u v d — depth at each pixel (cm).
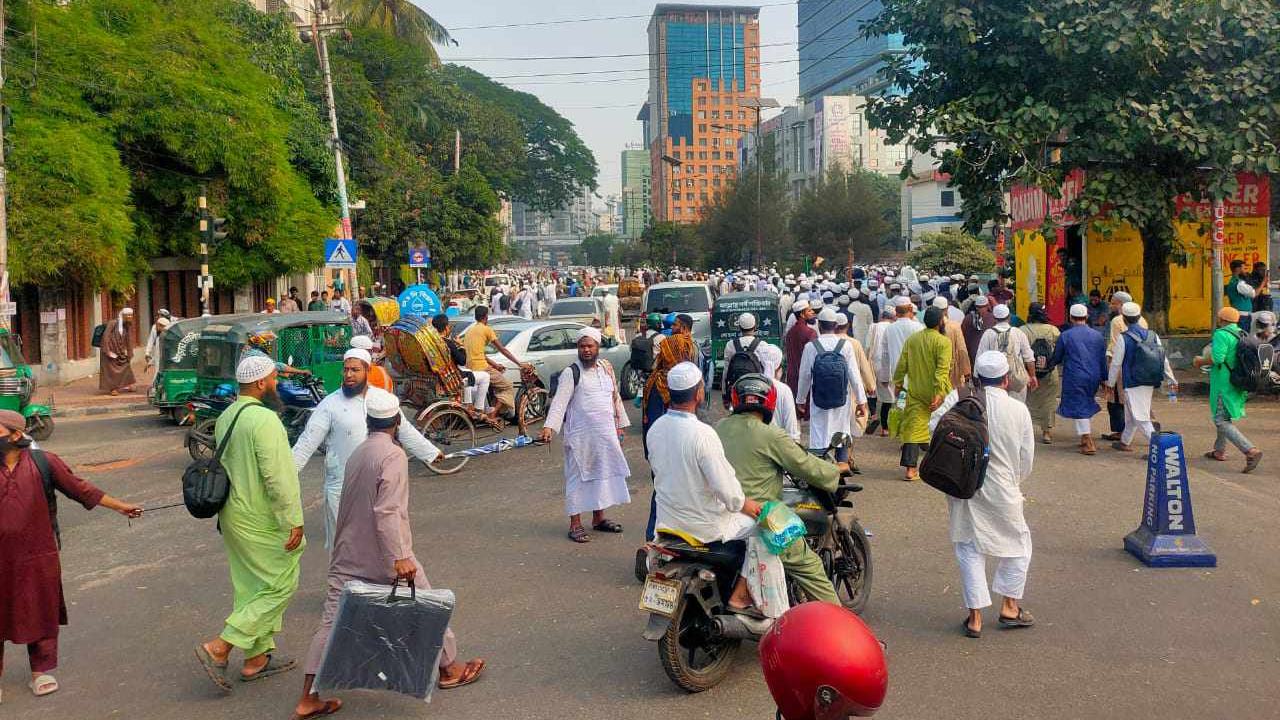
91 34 2356
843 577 662
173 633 667
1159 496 766
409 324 1232
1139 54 1570
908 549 812
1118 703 521
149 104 2373
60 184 2020
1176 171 1728
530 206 8644
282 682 582
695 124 15525
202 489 559
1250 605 666
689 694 547
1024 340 1179
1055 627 634
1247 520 871
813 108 11975
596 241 19950
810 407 1072
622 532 895
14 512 554
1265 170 1591
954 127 1628
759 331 1792
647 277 5203
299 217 2853
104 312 2548
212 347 1432
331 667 512
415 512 987
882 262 6750
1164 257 1856
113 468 1259
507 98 8281
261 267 2766
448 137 5788
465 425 1252
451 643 564
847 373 1036
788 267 5800
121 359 2012
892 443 1289
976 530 620
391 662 514
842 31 13675
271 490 566
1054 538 834
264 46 3341
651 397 932
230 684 558
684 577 539
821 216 5741
